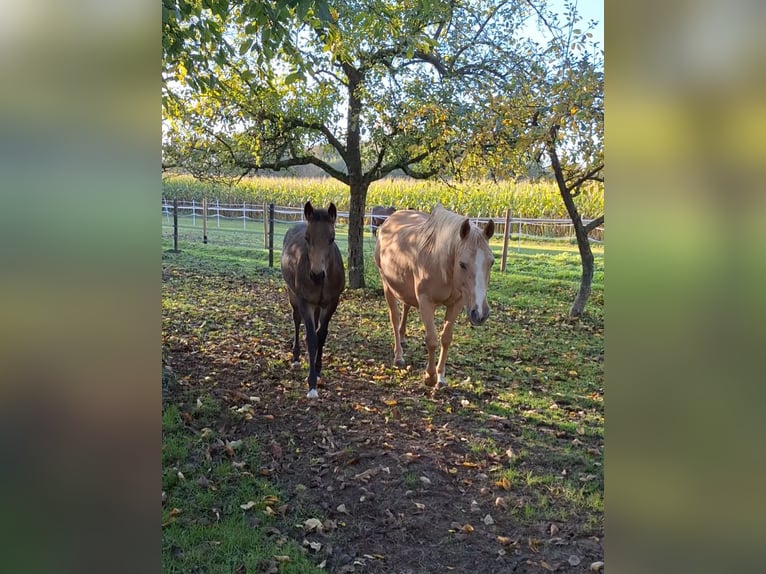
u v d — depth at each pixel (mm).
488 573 2266
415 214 5160
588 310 7547
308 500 2758
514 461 3199
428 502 2781
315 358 4168
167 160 9289
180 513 2549
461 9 7895
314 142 9492
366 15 4789
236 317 6668
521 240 13391
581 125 6371
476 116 7375
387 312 7422
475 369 4988
